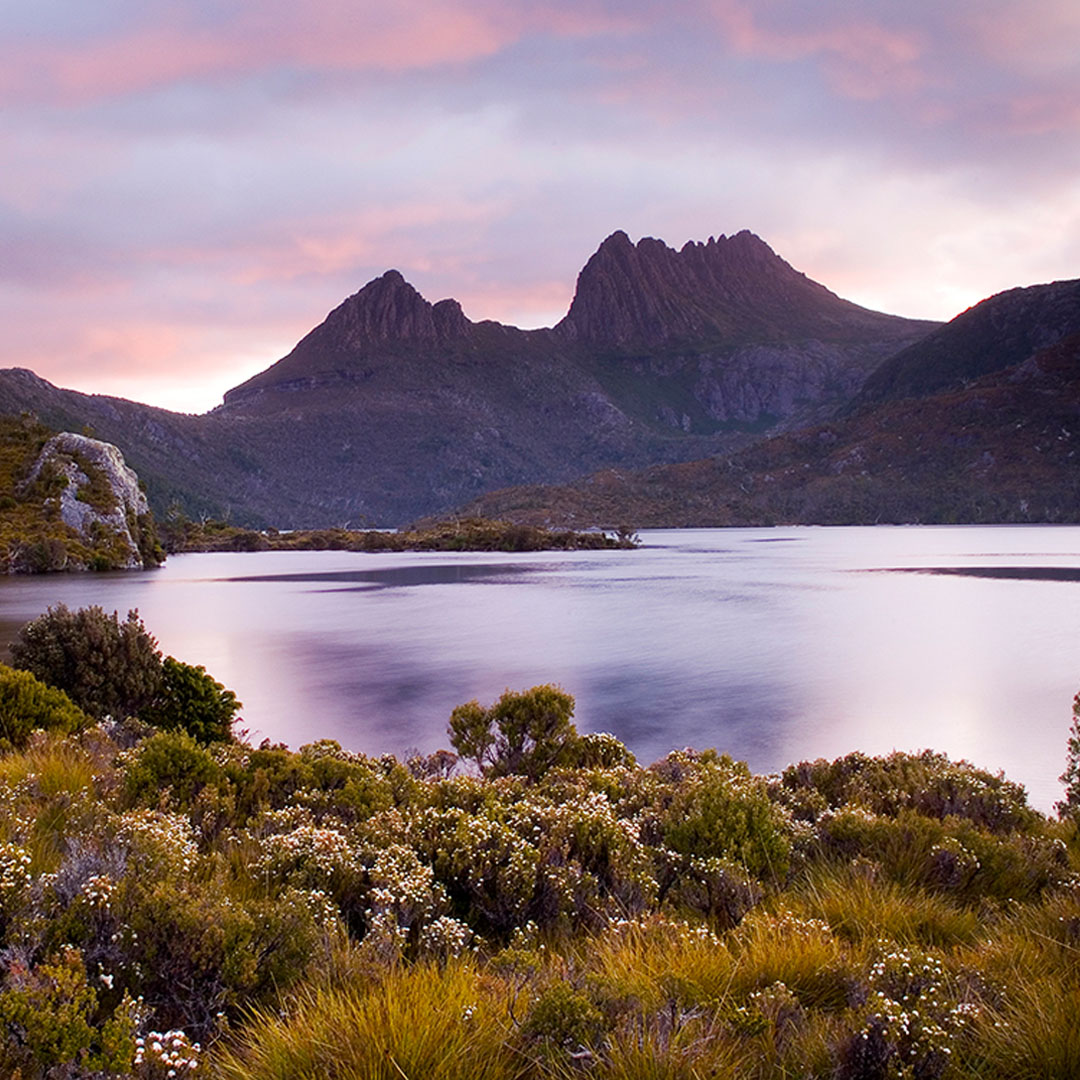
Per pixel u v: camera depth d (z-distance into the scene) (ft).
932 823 27.99
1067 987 14.38
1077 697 38.86
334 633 175.52
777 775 50.11
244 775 34.09
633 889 22.36
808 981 15.47
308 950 15.71
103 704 65.36
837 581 314.14
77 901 14.98
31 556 427.74
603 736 56.65
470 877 21.67
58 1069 10.75
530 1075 11.51
